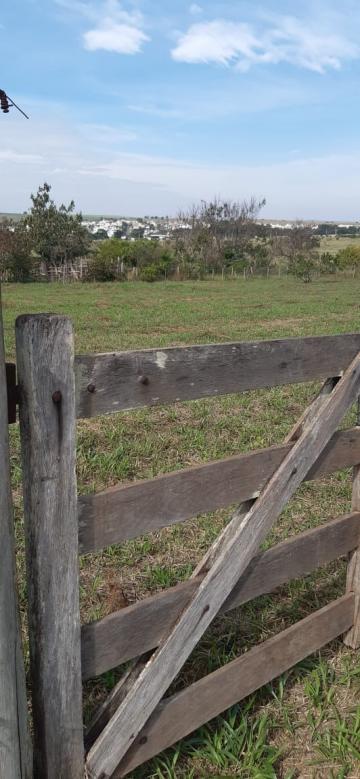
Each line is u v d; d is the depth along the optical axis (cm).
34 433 172
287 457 258
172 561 416
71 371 177
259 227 5603
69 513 183
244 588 255
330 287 3600
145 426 730
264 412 809
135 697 210
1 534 165
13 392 173
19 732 178
